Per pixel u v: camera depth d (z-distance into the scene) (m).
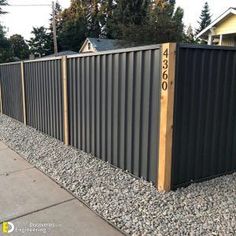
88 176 4.32
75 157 5.17
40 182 4.27
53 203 3.60
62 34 45.62
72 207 3.49
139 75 3.90
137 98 3.99
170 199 3.48
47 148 5.86
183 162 3.82
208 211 3.21
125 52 4.11
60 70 5.91
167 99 3.46
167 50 3.39
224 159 4.29
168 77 3.42
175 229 2.90
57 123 6.32
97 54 4.70
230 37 14.58
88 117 5.20
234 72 4.12
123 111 4.29
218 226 2.93
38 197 3.77
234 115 4.26
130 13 30.12
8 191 3.97
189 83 3.68
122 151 4.41
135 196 3.61
